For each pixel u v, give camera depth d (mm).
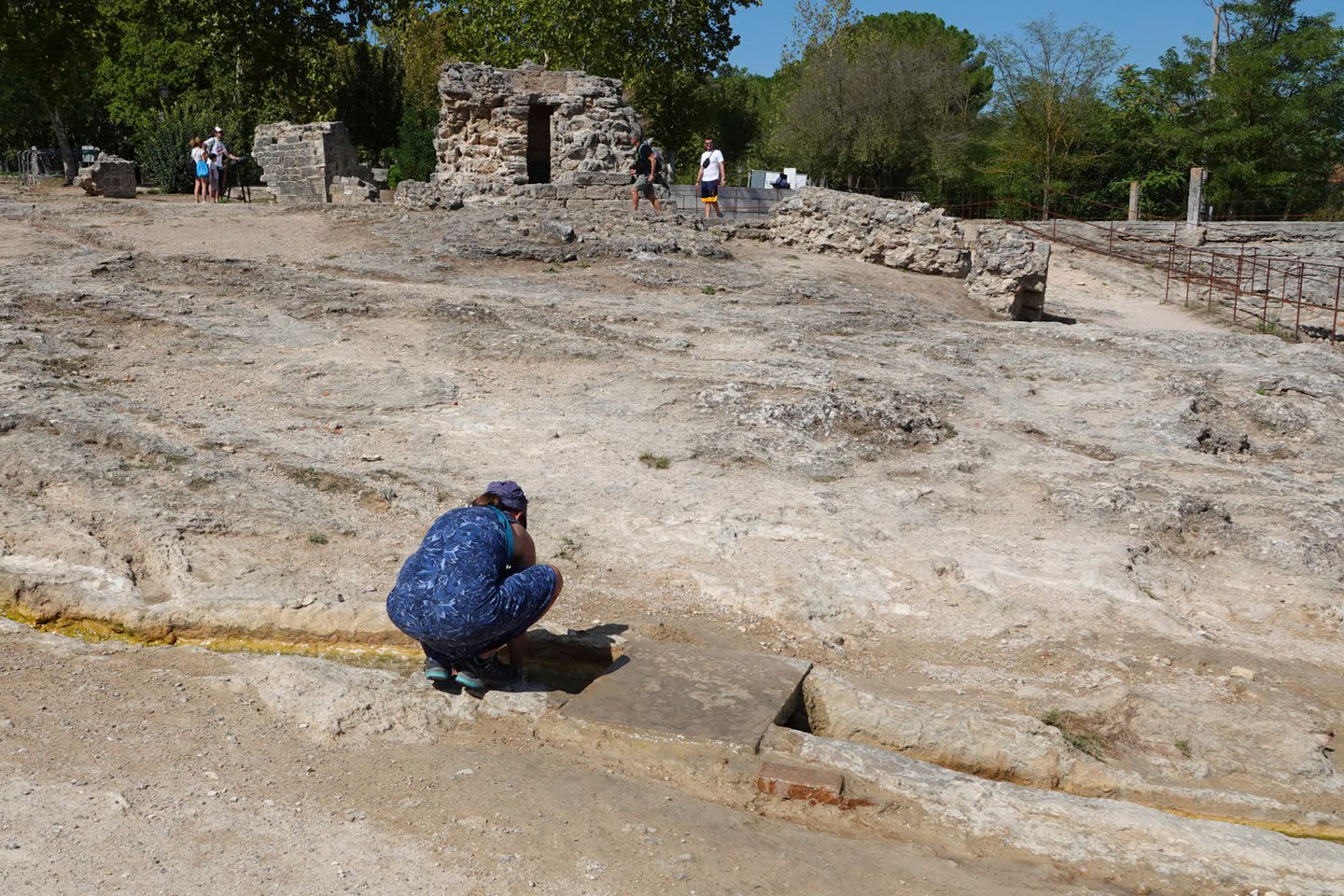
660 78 45156
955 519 8289
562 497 8055
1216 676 6215
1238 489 9117
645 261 17781
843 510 8172
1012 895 3768
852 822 4289
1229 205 42250
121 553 6309
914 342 13359
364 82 42781
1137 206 37500
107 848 3574
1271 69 41562
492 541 5195
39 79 26812
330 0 40781
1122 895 3859
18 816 3703
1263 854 4160
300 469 7926
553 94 24453
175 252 15844
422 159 44156
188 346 10938
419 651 5750
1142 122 43875
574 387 10633
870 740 5281
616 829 4023
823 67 48938
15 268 13320
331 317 12469
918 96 47781
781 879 3770
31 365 9555
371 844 3785
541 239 18172
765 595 6625
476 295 14008
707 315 13805
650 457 8914
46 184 34906
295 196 30609
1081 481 8914
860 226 21891
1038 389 11836
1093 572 7281
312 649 5723
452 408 9914
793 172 42562
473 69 24266
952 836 4230
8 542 6219
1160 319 24750
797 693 5336
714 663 5516
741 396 10281
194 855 3598
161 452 7781
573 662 5848
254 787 4113
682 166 55156
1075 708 5672
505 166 24500
